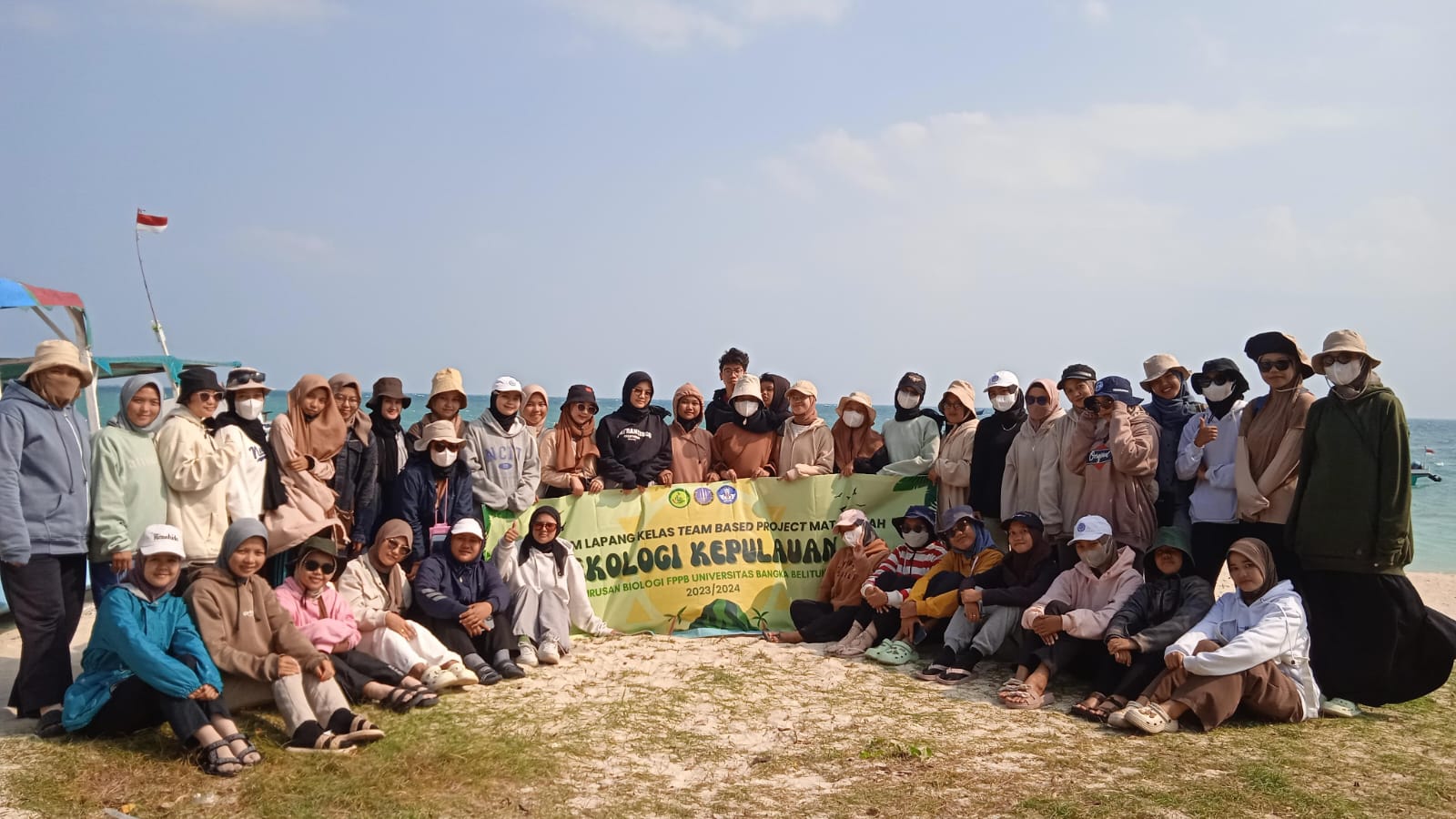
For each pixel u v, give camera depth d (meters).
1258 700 7.45
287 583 7.80
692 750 7.00
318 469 8.56
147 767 6.42
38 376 7.04
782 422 11.20
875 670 8.91
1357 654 7.77
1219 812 5.88
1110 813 5.86
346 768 6.45
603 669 8.84
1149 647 7.69
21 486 6.91
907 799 6.12
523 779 6.40
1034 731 7.37
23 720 7.23
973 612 8.64
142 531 7.51
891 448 10.68
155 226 16.78
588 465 10.55
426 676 7.98
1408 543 7.66
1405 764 6.72
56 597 7.06
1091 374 9.16
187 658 6.66
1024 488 9.50
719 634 10.04
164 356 16.44
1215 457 8.66
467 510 9.30
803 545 10.61
